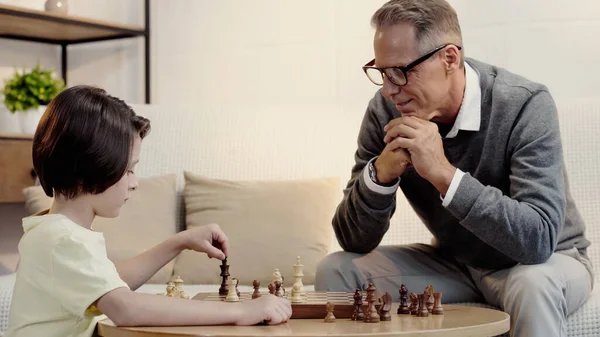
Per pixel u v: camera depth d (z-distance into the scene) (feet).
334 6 10.57
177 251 5.85
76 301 4.54
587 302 6.32
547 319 5.69
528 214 5.94
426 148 5.93
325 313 4.95
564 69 9.32
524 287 5.79
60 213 4.93
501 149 6.45
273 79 10.98
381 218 6.46
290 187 8.58
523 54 9.48
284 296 5.47
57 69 12.47
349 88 10.50
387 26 6.15
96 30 11.39
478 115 6.45
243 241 8.27
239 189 8.63
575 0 9.27
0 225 11.51
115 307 4.49
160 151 9.26
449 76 6.28
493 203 5.90
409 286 6.67
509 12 9.53
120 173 4.91
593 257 8.04
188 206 8.74
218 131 9.28
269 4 10.99
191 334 4.08
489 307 6.65
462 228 6.59
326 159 8.96
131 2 12.04
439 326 4.45
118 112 4.96
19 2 11.85
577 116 8.47
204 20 11.43
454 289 6.77
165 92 11.71
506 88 6.50
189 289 7.64
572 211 6.88
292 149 9.06
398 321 4.74
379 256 6.77
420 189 6.79
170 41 11.66
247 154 9.11
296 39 10.82
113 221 8.41
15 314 4.77
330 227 8.48
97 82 12.34
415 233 8.42
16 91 10.80
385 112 6.94
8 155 10.41
